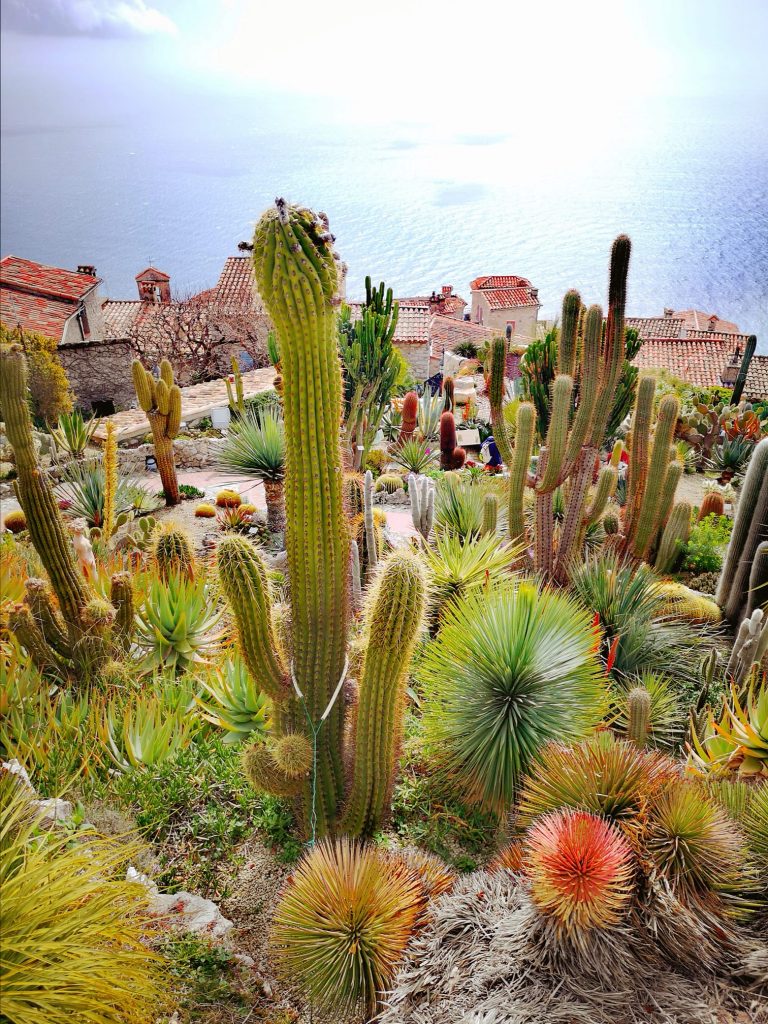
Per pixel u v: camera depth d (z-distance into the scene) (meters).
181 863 4.41
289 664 4.29
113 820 4.42
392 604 3.78
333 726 4.36
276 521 10.09
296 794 4.36
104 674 5.63
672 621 7.52
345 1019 3.41
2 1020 2.61
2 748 5.13
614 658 6.66
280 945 3.66
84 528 8.60
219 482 12.48
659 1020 3.07
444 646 5.64
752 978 3.24
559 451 7.27
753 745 4.91
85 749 4.94
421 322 28.02
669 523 8.94
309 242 3.50
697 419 15.42
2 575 7.07
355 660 4.47
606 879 3.28
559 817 3.60
